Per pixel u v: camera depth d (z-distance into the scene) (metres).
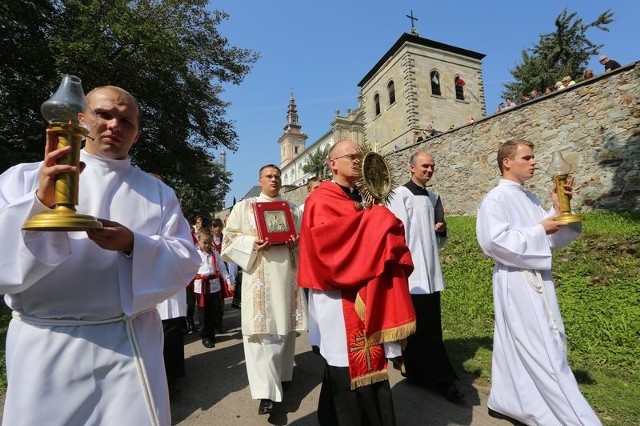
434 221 4.18
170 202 2.02
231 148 20.23
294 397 3.84
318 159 43.50
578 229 2.96
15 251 1.37
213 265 5.81
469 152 14.41
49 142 1.35
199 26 16.94
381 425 2.52
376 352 2.53
